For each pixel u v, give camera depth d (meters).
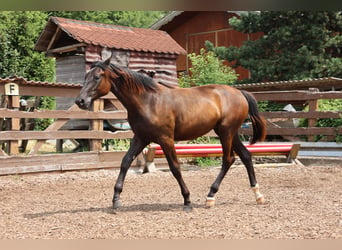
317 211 7.05
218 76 21.88
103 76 7.05
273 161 14.26
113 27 20.89
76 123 15.48
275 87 18.48
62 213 7.21
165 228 6.09
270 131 15.06
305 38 21.92
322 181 10.82
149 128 7.11
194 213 7.09
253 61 22.16
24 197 9.04
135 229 6.05
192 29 29.20
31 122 16.27
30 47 24.05
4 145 14.64
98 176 11.73
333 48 23.08
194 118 7.35
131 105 7.13
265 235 5.66
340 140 14.12
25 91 11.77
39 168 11.63
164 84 7.61
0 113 11.16
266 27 22.58
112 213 7.12
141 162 12.92
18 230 6.13
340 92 14.03
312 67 21.39
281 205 7.65
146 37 21.17
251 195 8.87
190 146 12.72
